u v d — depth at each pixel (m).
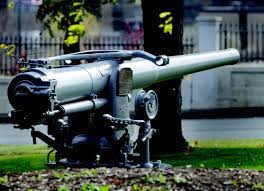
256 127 30.17
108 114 12.11
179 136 20.38
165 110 20.16
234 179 11.47
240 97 36.78
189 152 20.33
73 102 11.55
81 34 16.62
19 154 20.52
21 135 27.38
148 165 12.47
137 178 11.31
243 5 56.78
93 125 12.02
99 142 11.96
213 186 11.08
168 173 11.68
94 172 11.59
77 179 11.27
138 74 13.30
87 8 21.34
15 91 10.92
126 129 12.18
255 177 11.68
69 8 19.33
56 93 11.01
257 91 36.94
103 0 23.94
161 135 20.17
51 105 10.81
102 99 12.09
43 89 10.80
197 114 35.28
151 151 20.14
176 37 19.89
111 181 11.13
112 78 12.18
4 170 17.25
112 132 12.06
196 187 10.99
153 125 20.23
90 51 12.59
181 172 11.82
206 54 15.94
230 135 27.02
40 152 20.94
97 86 11.94
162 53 19.77
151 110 12.68
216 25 36.25
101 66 12.20
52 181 11.23
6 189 10.95
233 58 16.80
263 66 37.28
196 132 28.33
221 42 37.75
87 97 11.87
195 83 36.12
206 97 36.25
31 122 10.96
